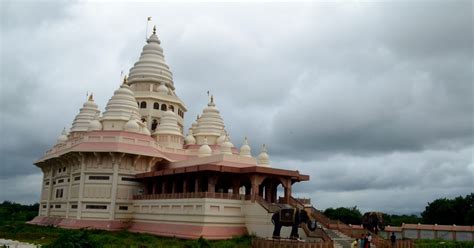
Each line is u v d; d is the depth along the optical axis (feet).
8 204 518.37
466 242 211.41
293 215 146.10
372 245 156.66
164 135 266.36
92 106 301.63
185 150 262.26
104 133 233.96
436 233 272.51
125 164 232.73
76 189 238.07
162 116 280.51
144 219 217.56
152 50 309.22
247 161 206.28
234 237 176.86
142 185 236.02
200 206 179.63
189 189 217.77
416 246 181.68
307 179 205.05
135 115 254.06
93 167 231.09
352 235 168.45
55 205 268.21
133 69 303.89
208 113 289.74
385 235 286.46
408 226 283.59
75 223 224.94
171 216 197.47
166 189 219.20
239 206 188.44
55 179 277.64
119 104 256.11
